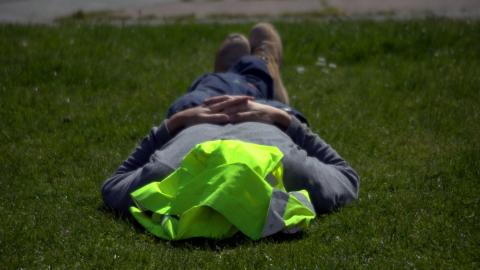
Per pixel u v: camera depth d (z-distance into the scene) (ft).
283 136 25.95
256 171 23.17
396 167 28.99
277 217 22.24
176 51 48.03
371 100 38.06
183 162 23.73
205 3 69.00
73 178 28.32
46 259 21.24
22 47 45.93
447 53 46.14
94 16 63.00
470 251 21.04
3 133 33.09
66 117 35.29
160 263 20.93
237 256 21.20
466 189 26.07
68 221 24.04
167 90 39.91
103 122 34.83
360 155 30.58
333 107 37.01
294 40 49.42
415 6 63.52
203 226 22.72
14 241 22.29
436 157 29.81
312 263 20.63
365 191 26.76
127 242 22.58
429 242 21.81
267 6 66.13
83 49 46.14
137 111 36.63
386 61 45.52
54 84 40.01
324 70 43.75
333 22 54.49
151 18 62.18
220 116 26.40
